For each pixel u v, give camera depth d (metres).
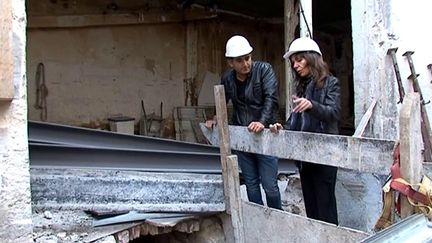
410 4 4.66
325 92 2.96
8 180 2.39
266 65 3.39
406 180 1.95
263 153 3.14
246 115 3.52
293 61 3.07
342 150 2.50
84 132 3.79
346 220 3.76
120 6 7.73
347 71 10.27
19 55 2.38
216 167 4.05
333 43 10.35
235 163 3.26
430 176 2.09
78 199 3.16
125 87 7.97
